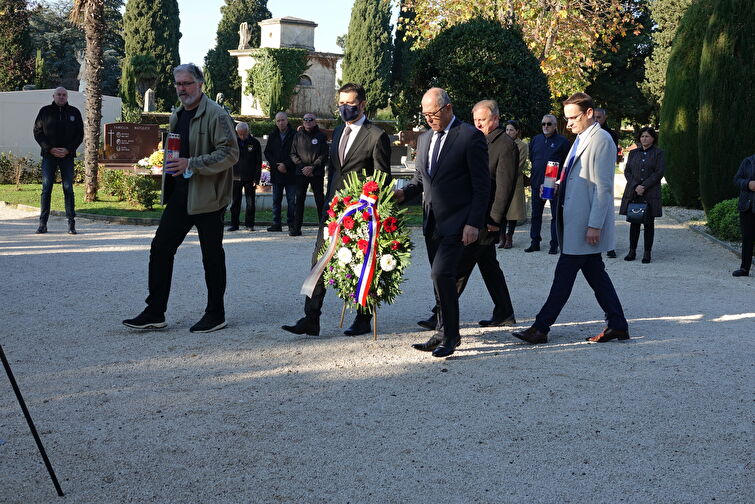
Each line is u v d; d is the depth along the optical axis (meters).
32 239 11.16
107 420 4.30
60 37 52.38
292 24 35.22
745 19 13.30
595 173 5.89
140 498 3.40
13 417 4.32
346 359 5.57
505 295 6.64
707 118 13.83
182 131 6.30
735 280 9.18
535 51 20.47
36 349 5.70
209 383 4.97
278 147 12.65
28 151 21.33
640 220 10.30
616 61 41.62
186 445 3.97
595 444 4.04
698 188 17.28
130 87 32.19
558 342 6.14
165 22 43.69
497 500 3.42
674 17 38.78
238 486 3.52
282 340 6.09
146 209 15.03
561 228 6.05
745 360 5.61
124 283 8.12
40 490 3.46
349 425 4.27
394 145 23.86
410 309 7.31
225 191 6.30
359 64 48.53
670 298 8.06
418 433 4.17
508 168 6.34
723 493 3.49
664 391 4.89
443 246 5.59
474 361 5.55
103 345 5.85
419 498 3.43
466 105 14.75
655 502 3.41
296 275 8.87
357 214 6.02
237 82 50.97
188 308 7.13
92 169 16.36
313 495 3.44
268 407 4.53
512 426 4.28
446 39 15.05
